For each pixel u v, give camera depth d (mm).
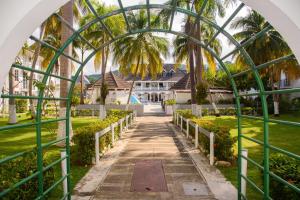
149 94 59906
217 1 16266
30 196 4781
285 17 3242
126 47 25609
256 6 3455
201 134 10594
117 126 13812
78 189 6418
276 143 12789
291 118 25469
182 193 6117
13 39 3244
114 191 6285
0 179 4328
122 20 22609
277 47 26188
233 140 8469
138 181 6984
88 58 5129
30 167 4883
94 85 43125
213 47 25688
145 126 20844
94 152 8727
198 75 19375
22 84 36375
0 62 3211
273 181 4969
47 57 29594
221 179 6988
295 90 3225
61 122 11695
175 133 16375
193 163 8742
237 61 27188
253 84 33750
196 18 4250
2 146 12430
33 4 3188
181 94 42156
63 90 11586
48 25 22875
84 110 31500
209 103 35625
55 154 10125
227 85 39000
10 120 22156
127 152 10594
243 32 26984
